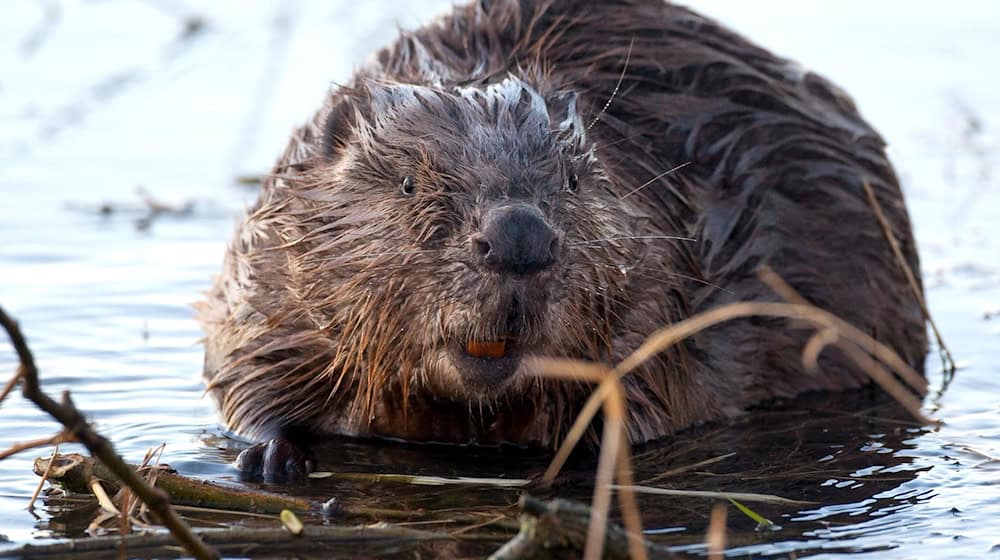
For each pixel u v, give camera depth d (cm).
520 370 942
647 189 1113
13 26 2212
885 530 875
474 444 1063
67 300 1370
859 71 2123
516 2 1230
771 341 1191
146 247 1544
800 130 1250
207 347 1175
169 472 926
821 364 1219
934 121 1948
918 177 1803
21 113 1936
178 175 1772
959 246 1586
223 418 1091
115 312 1345
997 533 867
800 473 995
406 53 1180
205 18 2209
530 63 1112
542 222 880
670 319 1076
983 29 2322
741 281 1173
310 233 1012
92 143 1870
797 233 1214
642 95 1191
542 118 977
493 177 928
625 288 1016
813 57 2170
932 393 1198
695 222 1152
